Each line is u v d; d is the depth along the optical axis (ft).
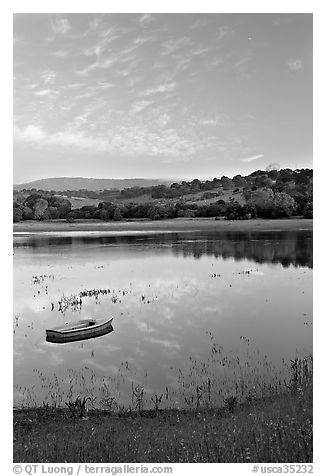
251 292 99.66
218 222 254.27
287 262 133.90
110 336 74.54
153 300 96.53
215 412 45.65
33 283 114.11
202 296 98.48
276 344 67.67
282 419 37.47
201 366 60.70
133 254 164.35
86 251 174.91
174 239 217.15
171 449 35.04
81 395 52.75
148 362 62.08
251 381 54.90
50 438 38.68
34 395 52.49
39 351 68.39
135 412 46.88
